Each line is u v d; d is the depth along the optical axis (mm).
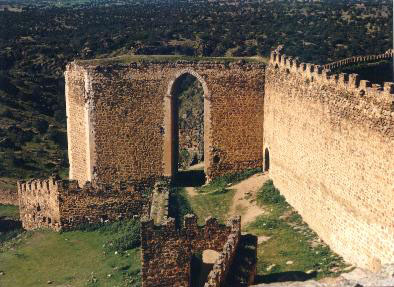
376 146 30578
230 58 53094
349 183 33875
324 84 37250
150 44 100188
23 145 78625
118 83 51750
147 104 52375
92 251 42875
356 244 33094
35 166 72625
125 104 52156
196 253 35812
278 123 47344
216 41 98188
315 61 81688
